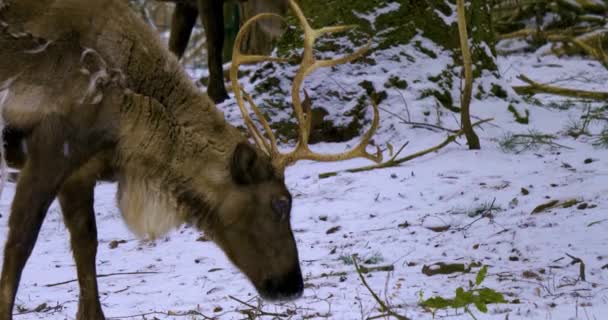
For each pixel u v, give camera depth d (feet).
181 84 32.73
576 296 32.40
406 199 49.26
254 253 31.86
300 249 42.83
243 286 37.83
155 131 31.99
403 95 64.49
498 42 108.06
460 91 64.80
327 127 63.57
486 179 50.88
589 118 62.64
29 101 30.94
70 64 31.24
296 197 52.06
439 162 55.31
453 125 62.69
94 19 31.99
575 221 41.60
